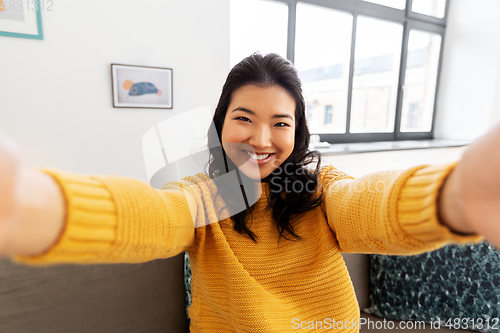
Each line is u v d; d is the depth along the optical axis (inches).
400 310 40.4
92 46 63.7
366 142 108.1
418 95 122.3
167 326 32.7
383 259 42.4
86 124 65.5
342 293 22.6
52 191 9.0
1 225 6.4
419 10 111.5
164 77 71.5
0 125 58.1
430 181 10.9
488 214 7.7
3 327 25.8
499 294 35.7
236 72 22.4
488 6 107.7
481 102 112.4
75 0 60.9
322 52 97.0
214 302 21.9
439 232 10.4
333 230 23.1
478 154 7.8
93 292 29.3
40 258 8.7
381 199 14.5
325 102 102.9
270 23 85.5
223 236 21.5
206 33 75.0
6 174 6.3
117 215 11.2
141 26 67.8
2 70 56.9
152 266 32.8
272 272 22.1
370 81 108.3
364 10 96.8
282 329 20.3
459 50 117.7
